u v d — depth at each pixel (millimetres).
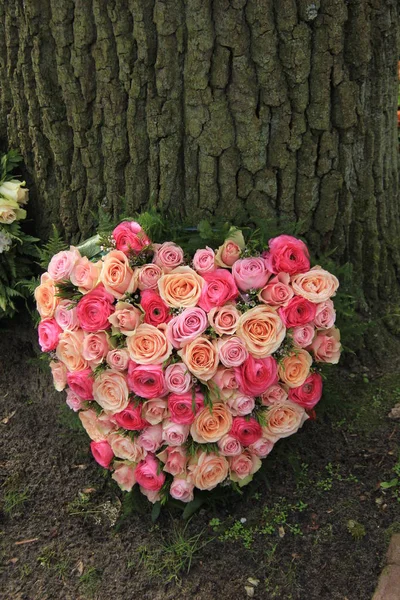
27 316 1610
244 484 1295
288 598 1198
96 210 1456
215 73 1317
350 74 1378
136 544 1302
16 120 1478
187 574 1248
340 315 1394
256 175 1383
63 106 1415
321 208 1438
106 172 1421
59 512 1367
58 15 1338
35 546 1315
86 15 1326
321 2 1309
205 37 1294
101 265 1226
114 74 1349
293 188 1405
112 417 1256
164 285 1192
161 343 1182
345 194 1461
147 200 1417
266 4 1285
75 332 1230
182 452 1255
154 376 1182
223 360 1178
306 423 1451
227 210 1394
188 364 1172
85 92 1375
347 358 1555
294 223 1368
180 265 1229
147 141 1377
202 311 1183
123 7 1302
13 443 1503
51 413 1557
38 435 1516
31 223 1542
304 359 1242
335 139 1402
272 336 1189
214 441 1228
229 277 1202
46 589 1252
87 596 1236
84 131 1404
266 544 1271
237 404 1215
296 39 1314
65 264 1213
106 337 1210
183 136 1366
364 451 1398
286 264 1214
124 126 1378
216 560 1262
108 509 1363
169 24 1294
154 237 1291
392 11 1423
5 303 1503
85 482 1414
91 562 1283
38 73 1393
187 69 1321
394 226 1584
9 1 1377
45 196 1496
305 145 1386
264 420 1247
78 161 1437
